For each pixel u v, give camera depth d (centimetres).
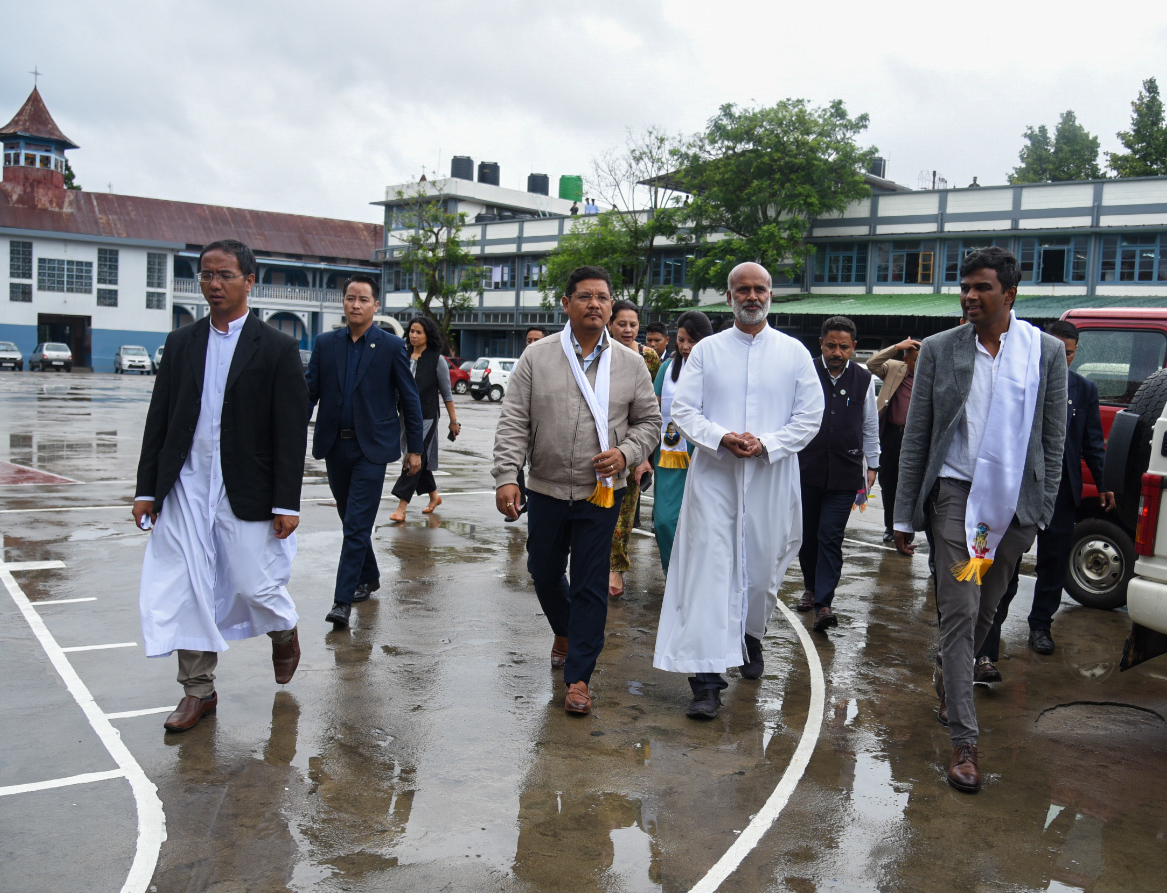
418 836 330
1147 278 3155
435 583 688
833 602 690
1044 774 405
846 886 309
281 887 295
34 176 5534
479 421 2480
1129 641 464
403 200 5594
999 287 394
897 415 891
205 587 412
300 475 424
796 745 425
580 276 460
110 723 418
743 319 476
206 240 5966
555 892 298
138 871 301
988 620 423
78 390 3161
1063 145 5409
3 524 835
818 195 3544
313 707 445
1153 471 458
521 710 453
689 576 461
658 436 474
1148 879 321
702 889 303
